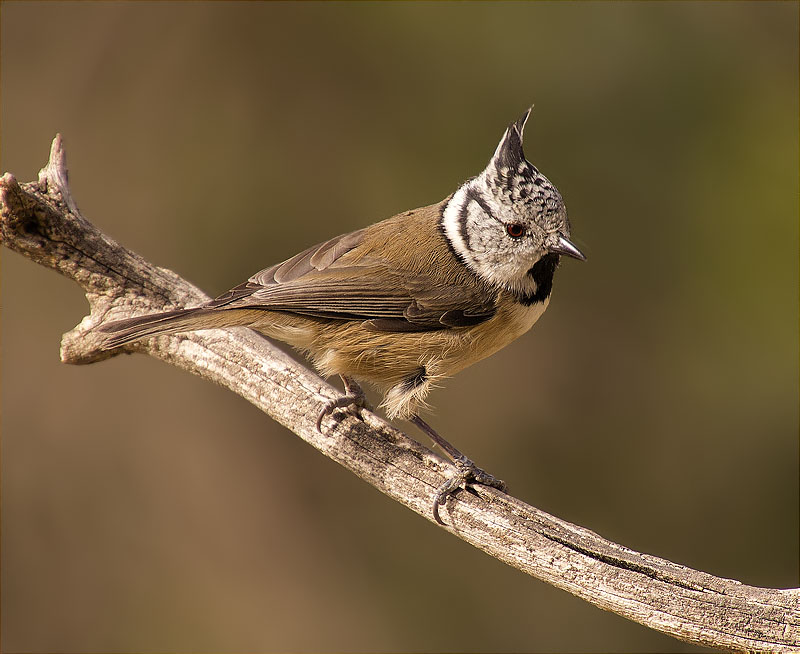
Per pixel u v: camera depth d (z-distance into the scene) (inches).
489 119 519.5
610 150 520.1
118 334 250.2
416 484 250.8
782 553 478.9
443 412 507.2
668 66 522.0
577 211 517.7
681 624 213.8
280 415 273.1
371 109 526.0
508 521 238.1
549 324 516.1
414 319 271.4
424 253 277.6
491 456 501.7
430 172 514.9
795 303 495.5
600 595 222.1
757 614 209.8
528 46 524.4
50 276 495.5
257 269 514.3
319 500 496.1
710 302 508.1
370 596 474.6
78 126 521.0
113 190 516.7
